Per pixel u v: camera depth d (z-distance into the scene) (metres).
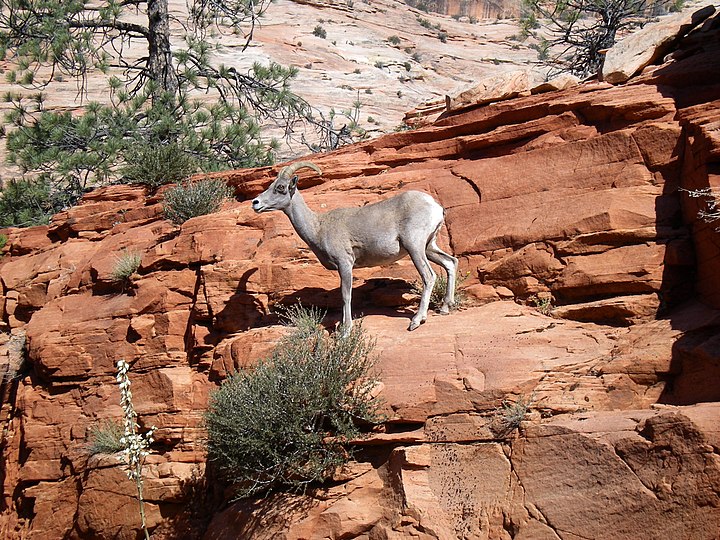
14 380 12.96
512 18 50.38
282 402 8.30
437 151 12.16
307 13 40.69
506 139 11.37
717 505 6.02
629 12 20.14
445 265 9.60
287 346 8.84
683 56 11.23
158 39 22.00
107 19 21.25
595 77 12.48
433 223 9.33
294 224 9.73
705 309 8.14
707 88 10.08
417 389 8.12
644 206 9.26
